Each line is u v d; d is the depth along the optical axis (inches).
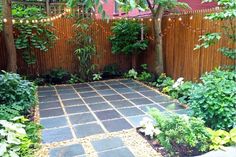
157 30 239.6
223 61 178.4
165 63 255.0
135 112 165.9
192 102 137.3
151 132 123.8
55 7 314.7
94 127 140.7
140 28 269.0
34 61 250.2
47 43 253.8
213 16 144.3
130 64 300.0
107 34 284.8
